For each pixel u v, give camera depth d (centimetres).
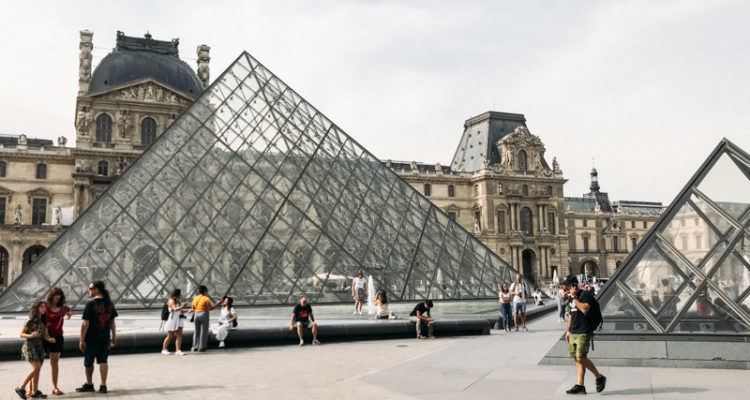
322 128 5247
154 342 2509
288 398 1518
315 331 2781
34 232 11069
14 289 3531
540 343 2627
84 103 11744
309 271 4044
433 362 2056
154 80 12106
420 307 3031
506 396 1486
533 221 15688
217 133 4681
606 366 1897
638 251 2091
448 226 4978
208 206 4119
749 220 1986
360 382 1723
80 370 2062
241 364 2162
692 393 1455
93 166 11619
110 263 3697
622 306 2012
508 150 15675
